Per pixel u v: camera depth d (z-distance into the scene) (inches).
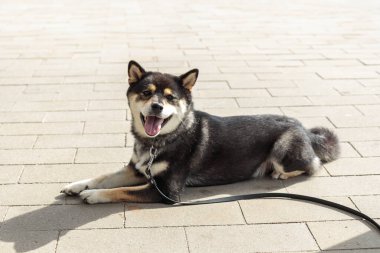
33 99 68.2
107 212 45.1
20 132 58.7
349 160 54.0
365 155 54.9
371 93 71.8
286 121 51.3
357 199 47.6
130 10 136.0
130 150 55.2
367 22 121.8
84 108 65.6
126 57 87.7
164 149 46.3
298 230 43.3
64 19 121.7
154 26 114.7
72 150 54.9
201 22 120.1
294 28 114.3
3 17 123.6
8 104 66.4
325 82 76.0
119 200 46.0
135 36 104.1
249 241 42.0
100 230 42.8
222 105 67.1
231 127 49.5
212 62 85.4
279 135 50.3
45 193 47.4
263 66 83.5
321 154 52.9
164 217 44.6
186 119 47.3
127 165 49.6
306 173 51.3
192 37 103.9
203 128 48.4
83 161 52.9
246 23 119.6
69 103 67.1
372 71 81.4
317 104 67.9
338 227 43.7
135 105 47.1
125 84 74.0
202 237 42.3
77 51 91.5
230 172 49.6
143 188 46.3
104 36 103.9
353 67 83.5
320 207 46.2
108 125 60.8
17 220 43.7
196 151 47.8
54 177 50.0
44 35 104.0
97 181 47.9
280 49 95.0
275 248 41.3
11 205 45.6
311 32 110.2
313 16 130.0
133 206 46.0
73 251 40.5
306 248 41.3
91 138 57.6
